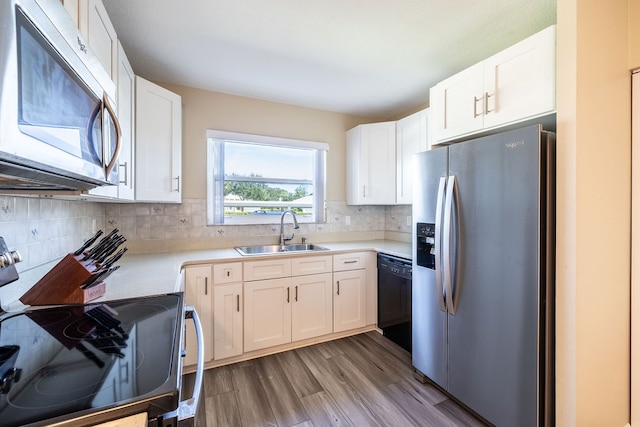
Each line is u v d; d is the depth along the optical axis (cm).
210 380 196
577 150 122
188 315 117
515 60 146
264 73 226
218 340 210
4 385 62
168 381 64
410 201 263
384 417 162
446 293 167
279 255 230
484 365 151
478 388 154
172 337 86
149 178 190
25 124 50
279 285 230
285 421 159
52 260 142
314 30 172
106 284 141
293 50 194
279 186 295
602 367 133
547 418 131
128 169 164
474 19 162
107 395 58
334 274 254
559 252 127
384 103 291
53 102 61
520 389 134
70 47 68
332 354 232
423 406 171
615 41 136
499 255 142
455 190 164
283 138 288
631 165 143
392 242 314
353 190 308
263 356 229
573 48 122
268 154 289
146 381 63
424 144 245
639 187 140
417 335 197
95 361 72
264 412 166
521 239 133
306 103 291
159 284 142
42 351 77
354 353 233
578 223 123
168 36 177
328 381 196
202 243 256
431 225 184
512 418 138
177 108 216
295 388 188
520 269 133
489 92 159
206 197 257
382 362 220
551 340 131
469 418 161
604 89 131
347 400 176
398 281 242
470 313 158
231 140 264
